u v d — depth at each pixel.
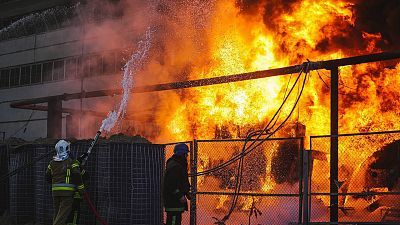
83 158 14.92
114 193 15.59
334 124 15.74
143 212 15.41
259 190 19.33
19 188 18.06
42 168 17.47
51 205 17.19
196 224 16.28
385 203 18.72
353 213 18.97
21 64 52.28
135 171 15.48
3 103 53.50
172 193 13.55
